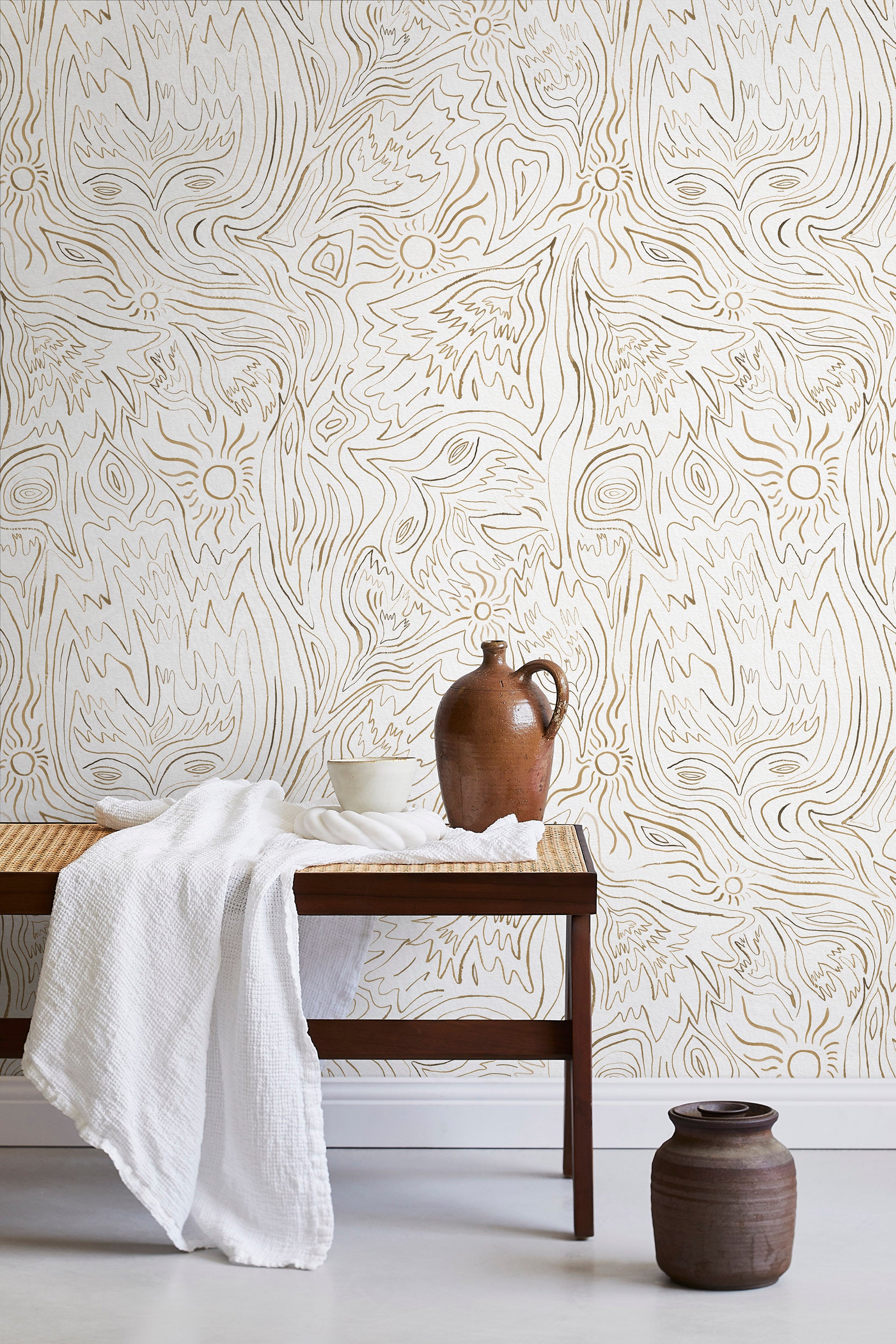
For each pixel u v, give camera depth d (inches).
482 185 96.0
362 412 95.7
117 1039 69.5
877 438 95.4
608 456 95.5
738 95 95.7
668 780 95.3
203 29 95.9
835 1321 63.4
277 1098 69.5
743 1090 93.9
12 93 96.0
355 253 96.0
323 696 95.8
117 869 71.9
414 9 95.8
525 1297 66.4
